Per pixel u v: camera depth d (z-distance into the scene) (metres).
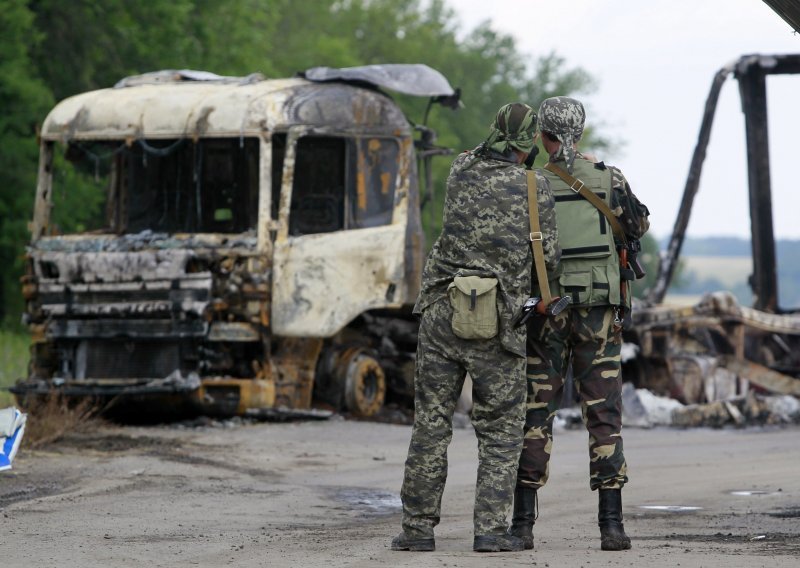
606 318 16.06
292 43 134.25
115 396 35.97
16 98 73.69
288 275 36.62
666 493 24.12
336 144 38.34
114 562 15.27
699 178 49.66
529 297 15.64
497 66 169.25
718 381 44.41
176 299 35.75
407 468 15.91
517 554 15.43
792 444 34.78
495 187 15.55
